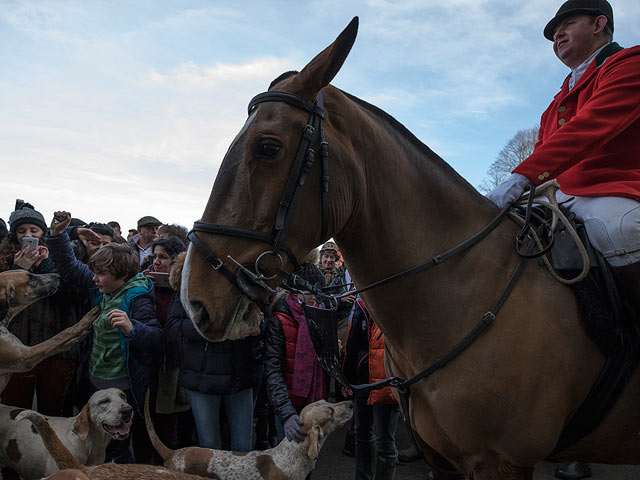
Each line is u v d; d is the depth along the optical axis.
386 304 1.55
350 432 4.14
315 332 1.70
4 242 3.76
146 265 4.87
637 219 1.42
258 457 2.65
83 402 3.26
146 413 2.81
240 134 1.38
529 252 1.51
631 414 1.46
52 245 3.43
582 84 1.75
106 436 2.90
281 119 1.35
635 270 1.42
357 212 1.48
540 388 1.39
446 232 1.57
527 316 1.43
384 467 2.90
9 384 3.29
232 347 2.84
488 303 1.47
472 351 1.44
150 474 2.10
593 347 1.44
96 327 3.10
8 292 2.85
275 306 3.05
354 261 1.57
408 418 1.67
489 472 1.46
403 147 1.61
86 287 3.47
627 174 1.58
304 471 2.64
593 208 1.54
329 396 5.23
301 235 1.35
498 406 1.40
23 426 2.79
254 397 3.32
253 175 1.31
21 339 3.29
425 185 1.58
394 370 1.74
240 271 1.28
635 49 1.54
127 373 3.09
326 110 1.45
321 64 1.34
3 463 2.80
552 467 3.90
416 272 1.52
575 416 1.47
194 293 1.28
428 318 1.51
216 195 1.34
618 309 1.43
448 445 1.54
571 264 1.46
